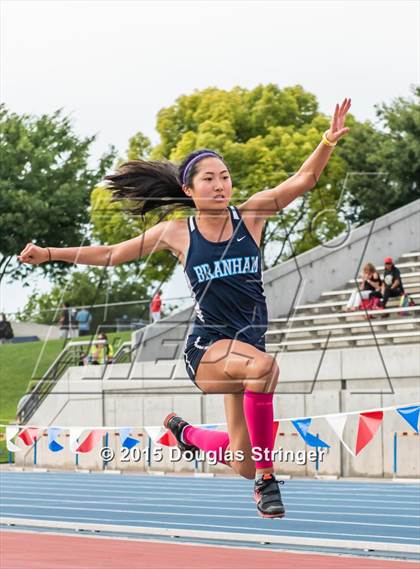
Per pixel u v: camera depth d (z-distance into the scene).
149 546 9.52
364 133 36.22
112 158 39.97
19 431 10.30
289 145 34.03
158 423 18.00
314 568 7.85
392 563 8.06
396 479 17.53
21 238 37.62
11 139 39.28
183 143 36.06
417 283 22.98
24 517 13.34
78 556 8.83
